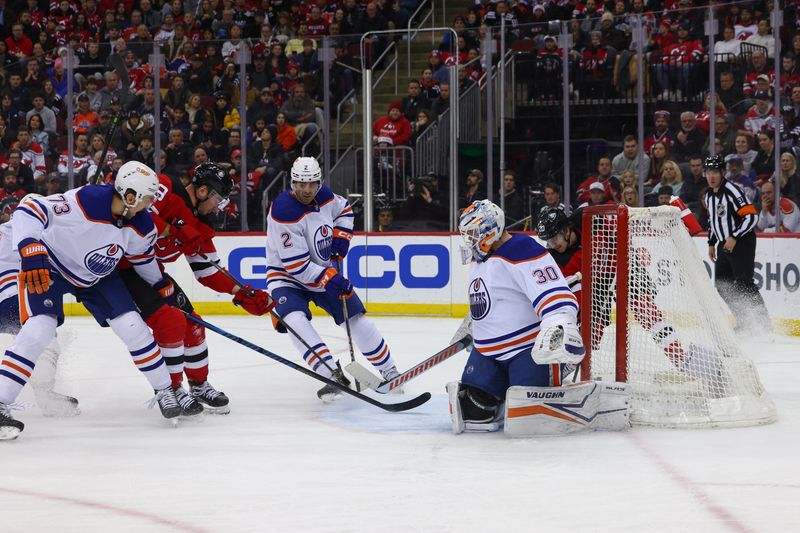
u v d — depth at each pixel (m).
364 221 16.67
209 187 7.87
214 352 11.94
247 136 16.84
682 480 5.43
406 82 16.92
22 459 6.21
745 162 14.41
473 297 6.86
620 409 6.84
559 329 6.26
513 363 6.79
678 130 14.90
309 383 9.54
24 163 17.41
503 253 6.62
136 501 5.15
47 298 6.94
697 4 19.03
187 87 16.84
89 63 17.06
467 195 16.12
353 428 7.23
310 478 5.62
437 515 4.79
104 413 7.96
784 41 14.03
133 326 7.15
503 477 5.56
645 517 4.71
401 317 16.27
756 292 12.60
